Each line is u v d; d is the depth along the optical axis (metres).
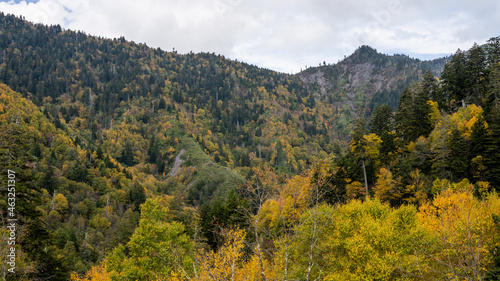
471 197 19.41
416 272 14.83
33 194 22.08
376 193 40.06
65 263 22.97
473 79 61.69
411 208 21.23
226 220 35.84
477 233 13.17
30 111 163.75
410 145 50.31
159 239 22.73
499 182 34.94
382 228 18.83
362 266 17.66
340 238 18.92
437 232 13.77
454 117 49.75
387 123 62.25
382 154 47.47
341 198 35.12
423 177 40.53
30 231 20.77
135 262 22.03
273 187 12.00
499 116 39.66
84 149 160.75
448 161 39.78
